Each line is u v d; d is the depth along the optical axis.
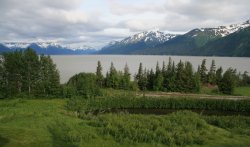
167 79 140.38
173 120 63.75
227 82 133.38
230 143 48.91
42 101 103.62
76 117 69.88
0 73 118.38
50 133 51.00
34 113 70.75
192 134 51.97
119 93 121.81
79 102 102.94
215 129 58.94
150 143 47.72
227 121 66.56
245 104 107.00
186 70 140.12
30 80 122.88
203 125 60.22
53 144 45.25
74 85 118.06
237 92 138.50
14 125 56.25
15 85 120.56
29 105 93.19
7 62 119.19
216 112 105.38
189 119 64.56
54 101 104.69
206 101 110.00
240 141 50.38
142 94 125.00
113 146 45.56
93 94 114.88
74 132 50.66
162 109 108.50
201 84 143.75
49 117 65.44
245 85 164.12
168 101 110.06
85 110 98.38
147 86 145.88
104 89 134.75
